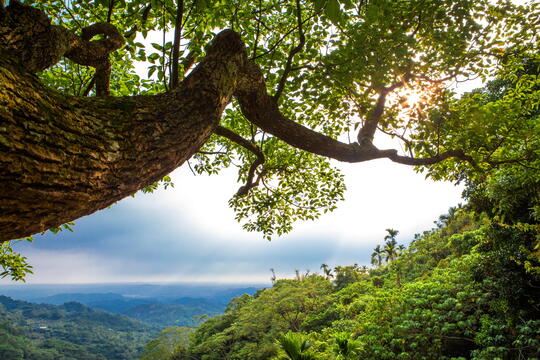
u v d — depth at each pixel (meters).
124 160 1.08
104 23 1.77
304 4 3.81
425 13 3.37
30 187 0.78
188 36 3.35
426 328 17.52
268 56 3.70
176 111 1.36
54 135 0.87
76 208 0.96
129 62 4.27
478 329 16.39
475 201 11.72
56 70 4.01
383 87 3.38
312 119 5.36
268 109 2.21
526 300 12.87
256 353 34.69
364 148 2.70
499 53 4.09
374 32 3.08
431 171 5.10
